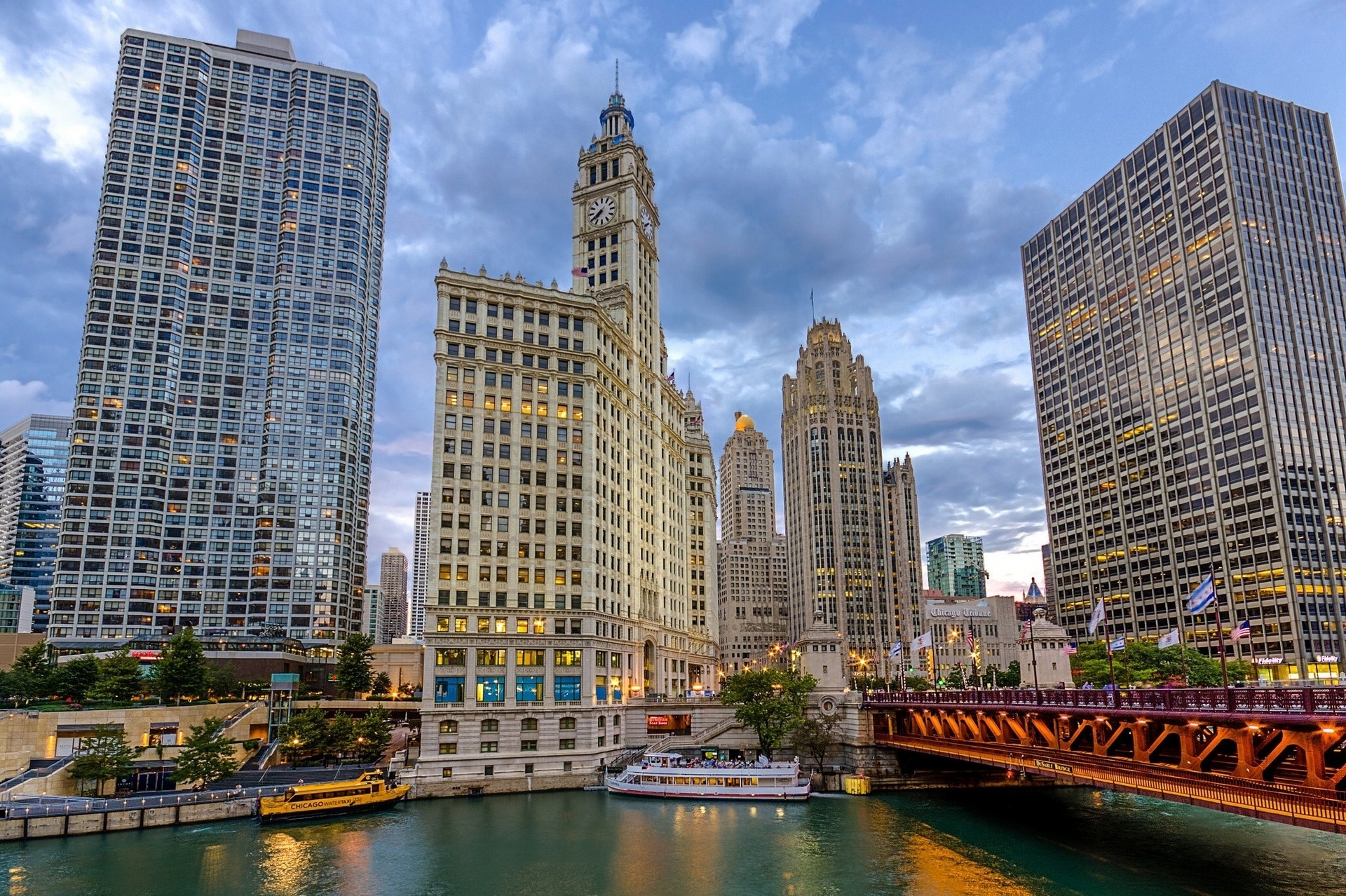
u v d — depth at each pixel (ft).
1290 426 630.33
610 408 401.70
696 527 602.03
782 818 268.21
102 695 385.91
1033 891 181.88
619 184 480.23
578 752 332.60
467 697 321.52
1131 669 414.41
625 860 216.54
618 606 385.91
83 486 638.53
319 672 644.27
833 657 362.53
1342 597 603.26
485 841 237.66
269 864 214.48
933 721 291.58
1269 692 147.43
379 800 282.97
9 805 256.32
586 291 432.25
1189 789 164.25
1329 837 230.68
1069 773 207.51
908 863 209.15
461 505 341.00
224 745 307.58
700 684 559.38
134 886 195.21
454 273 362.33
